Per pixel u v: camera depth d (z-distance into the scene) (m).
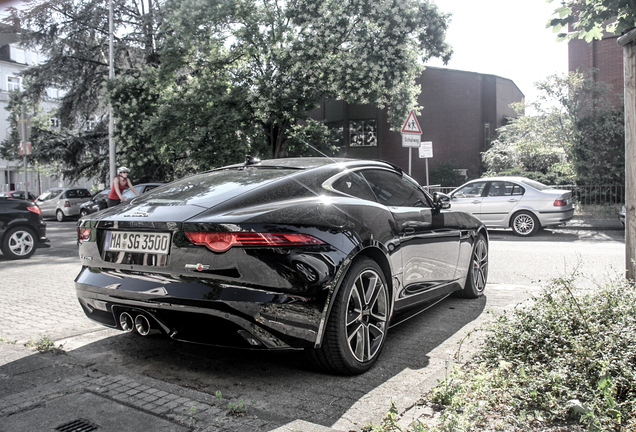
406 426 2.43
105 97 20.45
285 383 3.06
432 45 18.61
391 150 27.89
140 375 3.10
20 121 17.53
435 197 4.65
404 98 19.44
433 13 18.17
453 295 5.48
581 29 4.92
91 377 3.01
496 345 3.34
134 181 25.06
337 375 3.21
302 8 17.95
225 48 19.80
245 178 3.54
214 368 3.31
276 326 2.80
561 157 21.77
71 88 26.62
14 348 3.56
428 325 4.39
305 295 2.85
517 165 24.16
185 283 2.87
